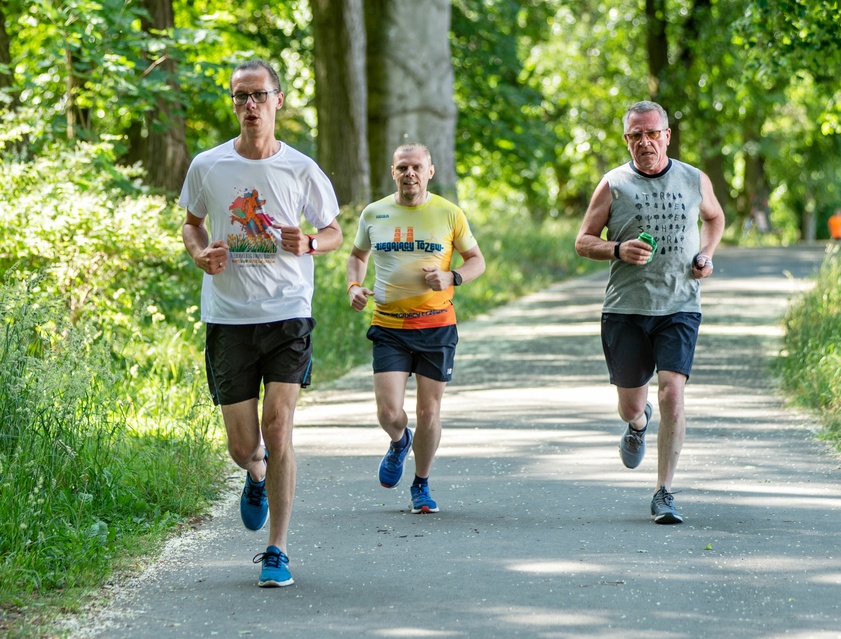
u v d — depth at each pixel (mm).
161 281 31250
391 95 64875
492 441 24000
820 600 13586
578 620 13000
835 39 39750
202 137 73312
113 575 14969
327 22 58031
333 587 14453
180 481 19062
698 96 100188
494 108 87500
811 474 20281
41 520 15758
